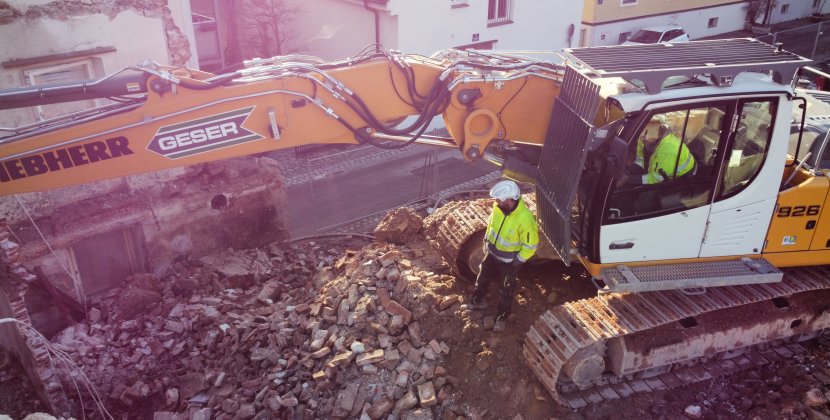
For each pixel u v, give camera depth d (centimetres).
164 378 802
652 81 573
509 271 703
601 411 682
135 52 987
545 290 782
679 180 629
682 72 575
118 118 558
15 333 799
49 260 900
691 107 595
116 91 553
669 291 707
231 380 779
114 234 978
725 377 747
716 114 611
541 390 677
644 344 682
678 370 750
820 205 666
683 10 2627
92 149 563
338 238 1215
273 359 774
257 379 756
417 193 1438
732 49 650
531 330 682
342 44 1873
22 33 866
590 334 639
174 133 577
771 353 784
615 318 664
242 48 1967
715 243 669
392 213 984
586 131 572
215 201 1066
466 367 709
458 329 738
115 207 974
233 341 833
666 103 585
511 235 679
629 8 2477
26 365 831
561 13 2047
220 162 1090
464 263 805
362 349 737
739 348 768
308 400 718
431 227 879
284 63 611
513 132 663
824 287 705
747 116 614
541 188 678
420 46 1762
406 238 957
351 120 625
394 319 753
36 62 888
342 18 1825
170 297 952
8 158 547
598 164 609
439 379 700
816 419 675
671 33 2362
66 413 764
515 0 1909
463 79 620
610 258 654
